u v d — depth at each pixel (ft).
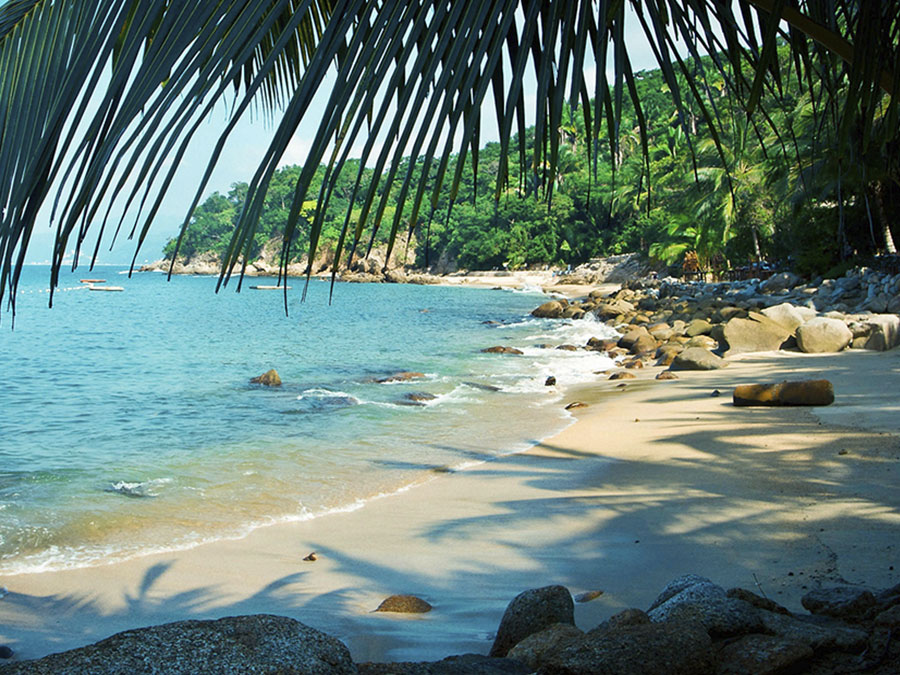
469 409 48.83
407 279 315.17
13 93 4.47
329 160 3.89
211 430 44.93
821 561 17.78
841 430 31.30
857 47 6.95
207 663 6.96
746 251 161.07
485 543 23.04
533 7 4.48
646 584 18.29
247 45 3.84
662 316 106.32
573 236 291.58
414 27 4.10
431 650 14.85
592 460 32.63
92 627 18.13
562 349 84.94
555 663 9.50
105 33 4.05
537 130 4.50
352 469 34.42
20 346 100.22
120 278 419.95
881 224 99.86
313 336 110.73
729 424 35.58
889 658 9.38
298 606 18.57
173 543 24.71
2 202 4.27
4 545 24.50
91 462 37.06
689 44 5.38
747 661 9.41
